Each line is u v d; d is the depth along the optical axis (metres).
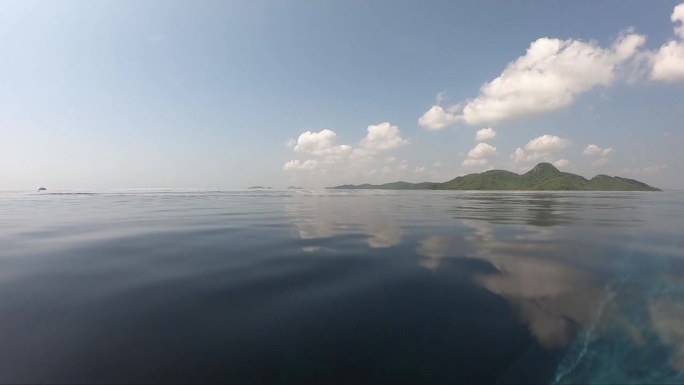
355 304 6.07
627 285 7.04
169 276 7.51
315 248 10.37
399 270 8.02
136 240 11.68
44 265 8.41
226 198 46.38
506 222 16.88
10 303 6.00
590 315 5.80
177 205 30.75
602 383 4.33
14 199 40.84
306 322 5.40
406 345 4.84
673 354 4.86
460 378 4.25
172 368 4.21
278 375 4.15
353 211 24.19
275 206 29.81
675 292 6.68
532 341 5.03
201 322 5.35
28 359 4.35
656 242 11.12
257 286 6.89
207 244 10.98
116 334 4.96
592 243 11.05
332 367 4.34
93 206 29.09
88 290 6.64
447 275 7.65
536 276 7.57
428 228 14.72
